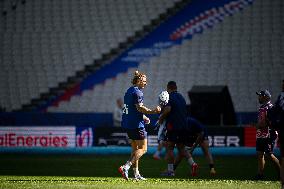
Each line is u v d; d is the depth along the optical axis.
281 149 37.25
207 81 101.94
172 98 52.09
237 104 99.12
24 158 75.69
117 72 105.44
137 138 46.25
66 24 111.38
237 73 101.75
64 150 85.81
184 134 52.31
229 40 104.88
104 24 110.25
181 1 108.75
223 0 107.56
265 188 40.78
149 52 106.19
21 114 91.69
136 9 110.44
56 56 108.50
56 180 46.88
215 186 41.81
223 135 82.81
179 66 103.94
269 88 99.81
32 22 112.25
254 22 105.62
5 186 40.75
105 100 103.25
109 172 55.66
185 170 58.78
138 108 45.41
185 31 106.94
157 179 48.12
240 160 73.75
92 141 85.62
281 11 105.81
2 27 112.00
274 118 37.69
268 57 102.50
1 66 108.56
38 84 106.25
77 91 104.88
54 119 92.56
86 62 107.12
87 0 113.19
